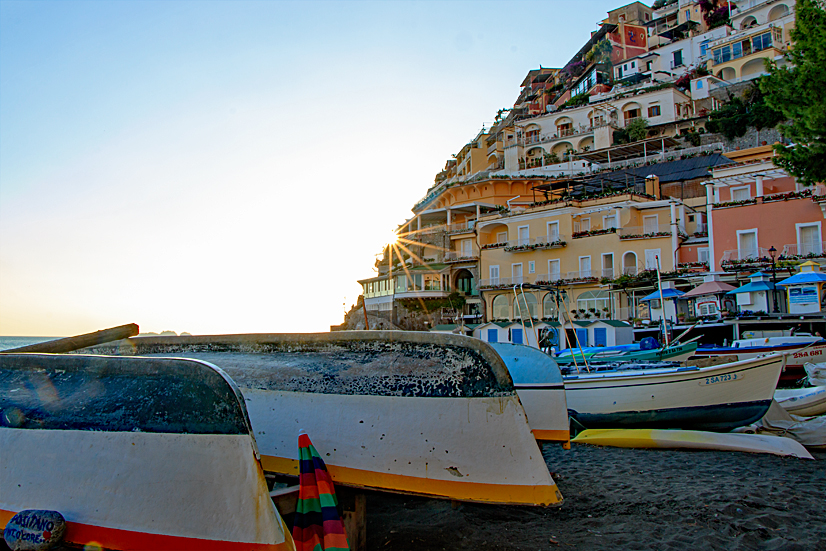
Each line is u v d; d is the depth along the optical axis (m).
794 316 23.16
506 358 8.13
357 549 4.73
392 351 5.11
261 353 6.04
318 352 5.64
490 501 4.39
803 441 9.16
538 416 7.62
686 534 5.25
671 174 45.91
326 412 4.93
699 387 10.14
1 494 4.06
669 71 70.62
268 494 3.49
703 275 32.06
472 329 40.94
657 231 38.66
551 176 55.12
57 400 4.18
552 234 42.94
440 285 52.47
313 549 3.79
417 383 4.78
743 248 30.94
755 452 8.53
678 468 7.79
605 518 5.73
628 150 58.88
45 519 3.70
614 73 74.88
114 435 3.87
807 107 12.52
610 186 45.69
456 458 4.51
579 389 11.02
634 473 7.57
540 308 42.47
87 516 3.77
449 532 5.39
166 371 3.90
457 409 4.60
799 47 12.66
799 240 29.06
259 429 5.09
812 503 6.11
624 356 14.87
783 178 31.27
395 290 56.06
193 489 3.59
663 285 34.31
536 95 92.38
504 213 48.31
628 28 77.94
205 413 3.67
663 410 10.34
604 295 38.47
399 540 5.20
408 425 4.67
